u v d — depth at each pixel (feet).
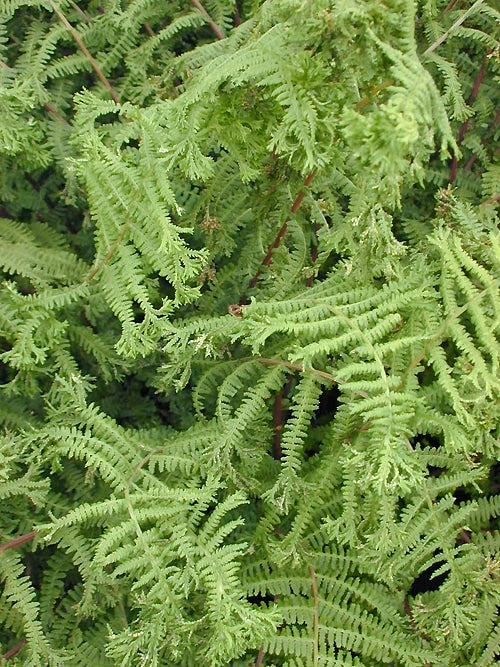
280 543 2.91
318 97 2.57
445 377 2.71
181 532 2.68
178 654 2.70
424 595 3.06
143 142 2.71
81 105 2.81
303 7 2.44
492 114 3.56
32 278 3.12
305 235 3.22
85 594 2.90
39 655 2.85
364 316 2.72
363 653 2.87
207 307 3.29
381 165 2.29
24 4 3.27
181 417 3.35
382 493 2.62
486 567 2.89
